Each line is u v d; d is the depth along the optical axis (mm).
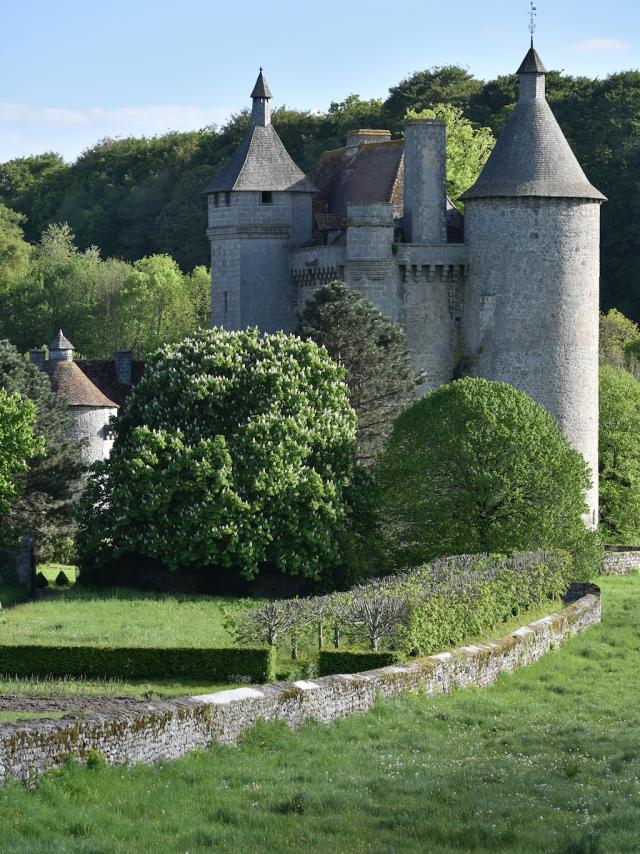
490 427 79562
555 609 69500
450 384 82750
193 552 77250
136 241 196250
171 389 81938
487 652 51406
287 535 78312
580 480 81125
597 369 101312
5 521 83125
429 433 80125
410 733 40406
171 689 47812
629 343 144625
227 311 106062
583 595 73250
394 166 107000
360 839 29672
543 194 98312
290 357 83438
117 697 44500
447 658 48656
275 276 106188
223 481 77438
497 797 32719
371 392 93250
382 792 33062
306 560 78000
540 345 99125
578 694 50500
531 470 79062
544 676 53812
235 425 81375
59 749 31812
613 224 157750
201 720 35781
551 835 29703
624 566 91688
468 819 31047
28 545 77125
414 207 103000
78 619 64500
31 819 29125
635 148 159375
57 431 87938
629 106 165000
